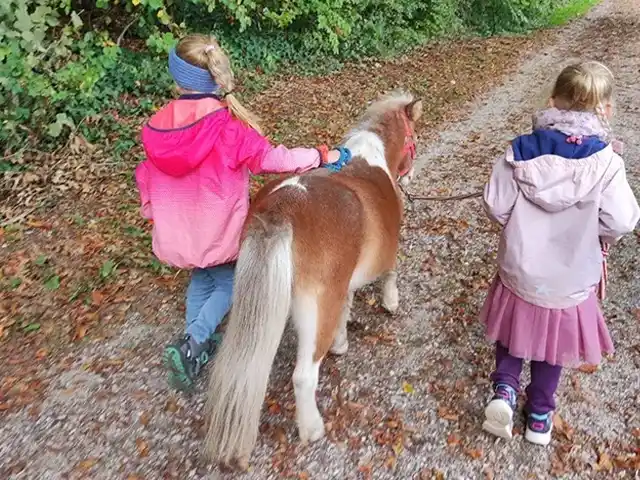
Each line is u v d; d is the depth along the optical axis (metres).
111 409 3.16
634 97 8.66
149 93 7.95
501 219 2.65
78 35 6.99
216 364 2.49
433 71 10.81
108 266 4.38
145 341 3.71
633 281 4.16
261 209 2.53
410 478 2.73
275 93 8.93
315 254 2.52
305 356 2.69
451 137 7.48
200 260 2.89
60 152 6.27
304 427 2.83
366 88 9.48
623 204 2.42
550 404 2.82
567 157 2.43
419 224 5.13
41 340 3.72
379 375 3.37
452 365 3.44
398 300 4.04
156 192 2.86
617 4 20.36
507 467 2.77
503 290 2.76
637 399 3.14
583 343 2.64
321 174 2.85
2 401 3.22
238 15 8.22
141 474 2.77
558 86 2.52
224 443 2.49
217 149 2.70
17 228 5.02
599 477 2.71
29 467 2.81
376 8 12.16
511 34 15.18
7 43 5.85
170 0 8.16
